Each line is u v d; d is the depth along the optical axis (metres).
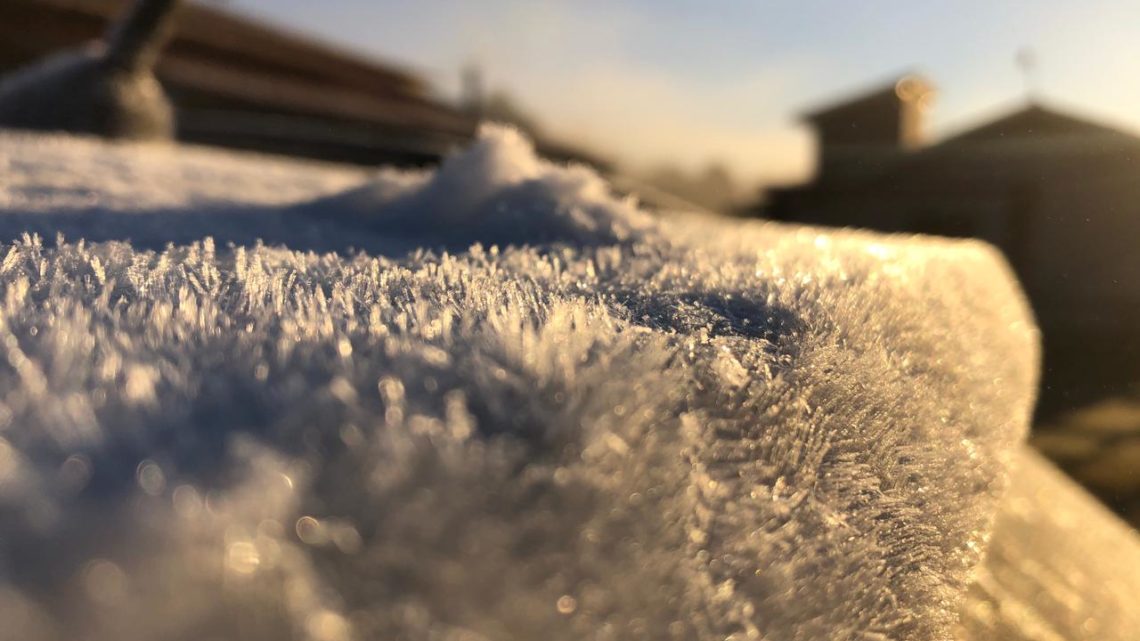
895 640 0.05
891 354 0.06
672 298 0.06
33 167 0.13
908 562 0.05
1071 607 0.10
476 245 0.08
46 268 0.05
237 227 0.09
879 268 0.07
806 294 0.06
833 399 0.05
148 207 0.10
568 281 0.06
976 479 0.06
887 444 0.05
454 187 0.10
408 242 0.09
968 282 0.09
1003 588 0.09
